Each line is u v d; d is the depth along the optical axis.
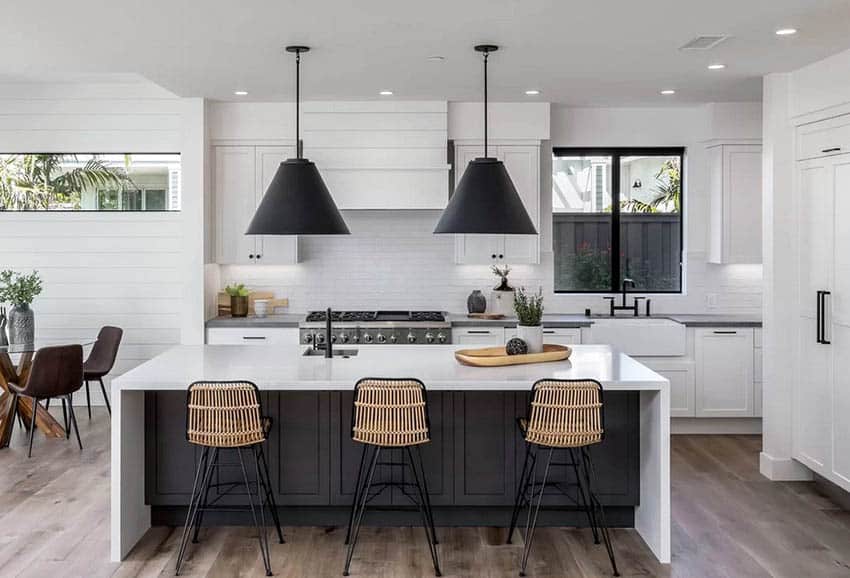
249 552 4.53
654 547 4.49
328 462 4.85
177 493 4.85
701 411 7.18
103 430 7.21
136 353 8.16
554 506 4.89
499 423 4.86
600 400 4.25
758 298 7.84
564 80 6.25
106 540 4.68
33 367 6.35
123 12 4.35
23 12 4.34
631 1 4.18
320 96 6.96
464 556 4.48
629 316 7.55
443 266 7.89
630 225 8.03
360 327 7.11
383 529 4.91
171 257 8.12
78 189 8.13
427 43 5.06
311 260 7.88
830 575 4.19
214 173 7.40
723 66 5.66
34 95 8.01
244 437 4.27
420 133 7.25
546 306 7.88
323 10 4.32
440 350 5.51
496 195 4.68
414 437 4.25
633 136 7.82
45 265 8.11
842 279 5.17
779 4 4.22
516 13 4.39
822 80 5.38
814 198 5.54
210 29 4.70
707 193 7.77
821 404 5.44
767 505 5.32
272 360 5.10
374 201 7.26
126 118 8.05
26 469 6.06
